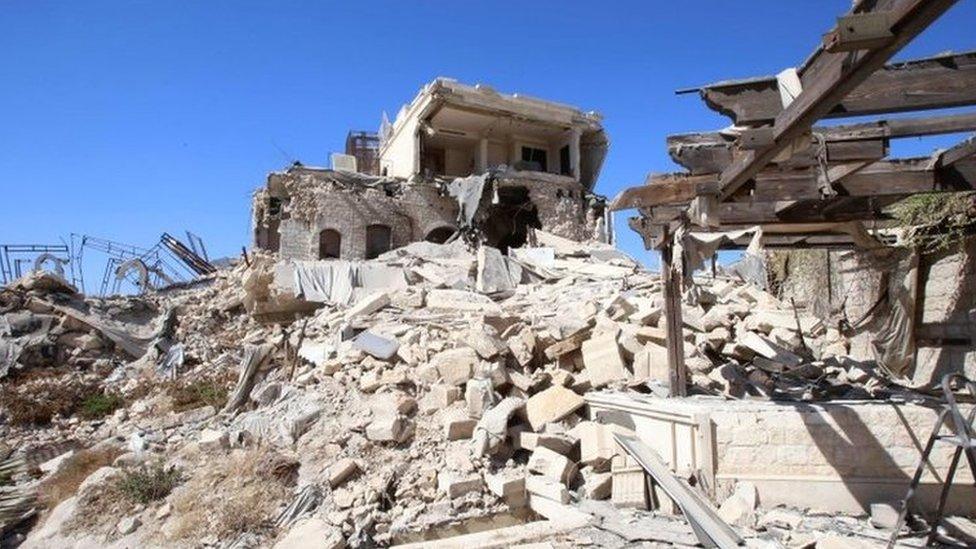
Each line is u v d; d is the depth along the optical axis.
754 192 6.39
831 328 12.65
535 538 6.96
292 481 9.32
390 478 8.98
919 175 6.52
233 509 8.57
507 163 30.84
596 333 11.50
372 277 19.02
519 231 28.80
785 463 7.09
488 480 8.95
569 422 9.89
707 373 10.62
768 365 10.81
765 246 9.41
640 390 10.15
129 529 8.62
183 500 8.98
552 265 20.50
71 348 19.86
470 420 9.90
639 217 8.98
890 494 6.91
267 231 27.58
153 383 17.06
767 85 4.84
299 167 25.22
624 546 6.55
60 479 10.71
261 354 14.85
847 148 5.68
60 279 21.58
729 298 14.94
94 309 21.44
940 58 4.35
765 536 6.30
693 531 6.65
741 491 6.98
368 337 12.59
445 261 20.73
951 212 9.55
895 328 10.71
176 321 21.36
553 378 10.83
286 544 7.67
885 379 10.09
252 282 19.17
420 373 11.12
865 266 11.80
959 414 5.35
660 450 8.09
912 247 10.30
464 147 31.20
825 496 6.98
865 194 6.59
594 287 16.62
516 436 9.72
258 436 10.89
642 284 16.31
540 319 13.17
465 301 16.11
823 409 7.19
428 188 27.03
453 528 8.29
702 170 6.05
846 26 3.23
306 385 12.05
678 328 8.97
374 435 9.80
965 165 6.35
